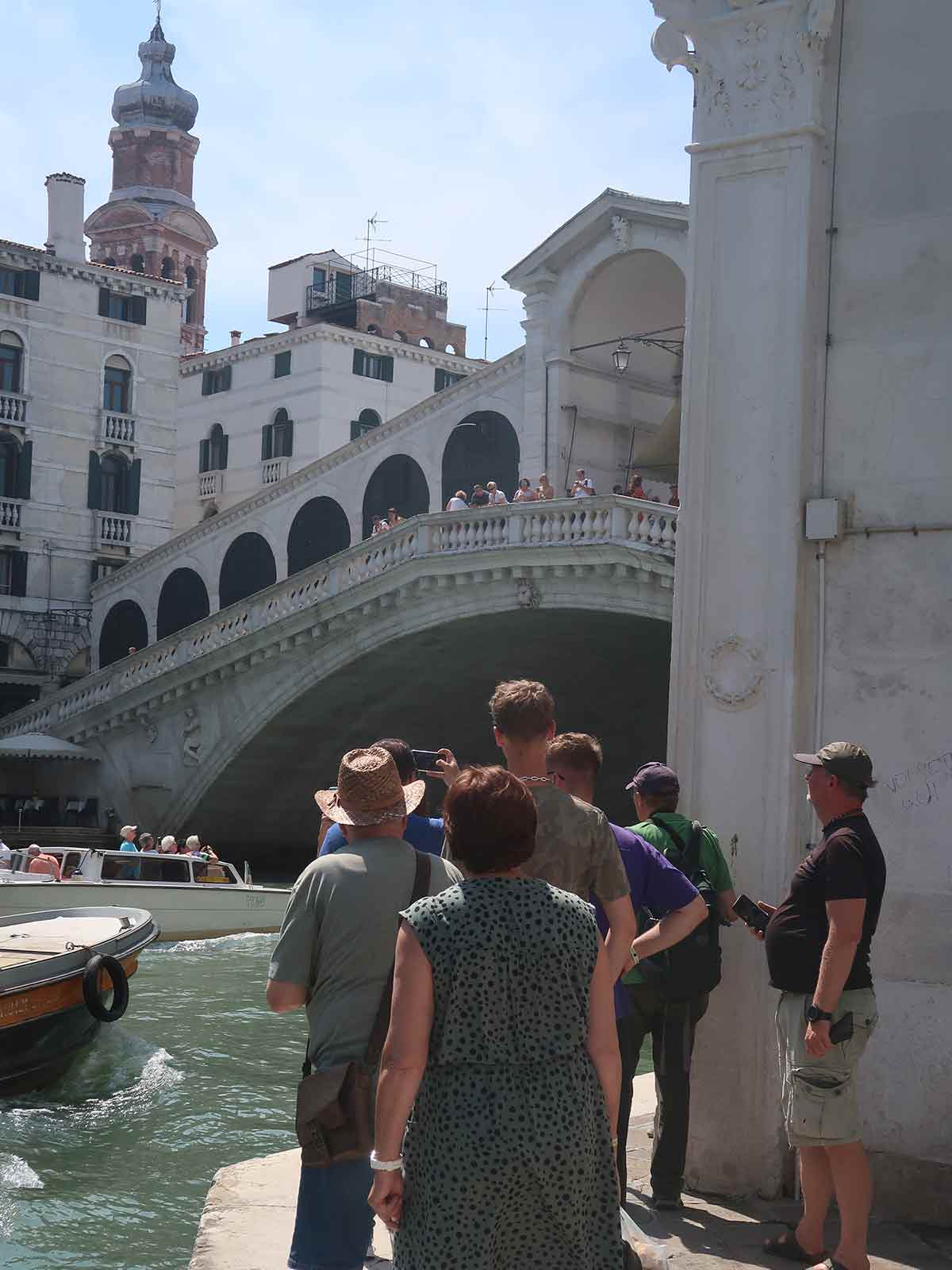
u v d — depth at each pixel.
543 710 4.15
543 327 29.66
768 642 5.86
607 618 25.25
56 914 14.98
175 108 66.75
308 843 36.84
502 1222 2.88
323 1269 3.96
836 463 5.84
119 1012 11.90
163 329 43.28
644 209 27.30
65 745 34.97
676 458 30.19
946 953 5.41
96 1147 9.45
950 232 5.69
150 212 62.91
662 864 4.81
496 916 2.98
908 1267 4.77
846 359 5.87
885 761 5.62
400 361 48.25
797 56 5.95
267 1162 6.02
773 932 4.66
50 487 41.03
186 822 33.88
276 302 52.62
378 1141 2.95
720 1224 5.19
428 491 34.72
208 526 39.66
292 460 46.59
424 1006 2.95
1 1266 6.81
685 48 6.21
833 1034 4.45
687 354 6.12
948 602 5.56
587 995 3.03
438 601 27.08
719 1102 5.70
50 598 41.00
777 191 5.98
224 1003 15.62
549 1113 2.90
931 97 5.75
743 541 5.95
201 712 33.19
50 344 41.06
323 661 30.14
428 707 32.69
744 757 5.86
